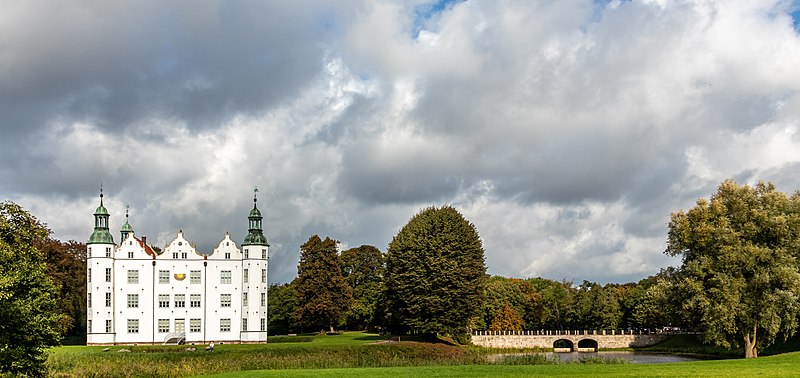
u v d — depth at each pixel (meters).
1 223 38.44
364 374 42.94
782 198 64.81
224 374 45.59
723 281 61.66
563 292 158.75
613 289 156.62
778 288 61.78
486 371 44.25
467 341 107.38
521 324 131.62
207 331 103.56
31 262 39.94
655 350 111.75
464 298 85.06
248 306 104.56
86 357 64.31
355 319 127.88
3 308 36.38
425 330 84.06
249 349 73.50
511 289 142.75
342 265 136.25
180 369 58.53
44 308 40.66
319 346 77.25
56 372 55.03
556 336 118.25
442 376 40.84
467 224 88.31
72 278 102.44
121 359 63.47
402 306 86.62
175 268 103.81
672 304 67.62
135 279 102.38
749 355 64.06
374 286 127.62
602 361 64.25
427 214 88.62
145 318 102.00
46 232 41.38
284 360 65.44
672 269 69.62
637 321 136.38
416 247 84.94
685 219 66.81
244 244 105.94
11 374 38.62
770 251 61.84
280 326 138.25
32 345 38.75
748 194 65.25
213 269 104.94
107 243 101.56
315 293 113.00
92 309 99.75
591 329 138.12
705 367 43.66
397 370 46.00
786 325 62.91
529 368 46.09
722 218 64.19
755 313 61.94
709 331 62.88
